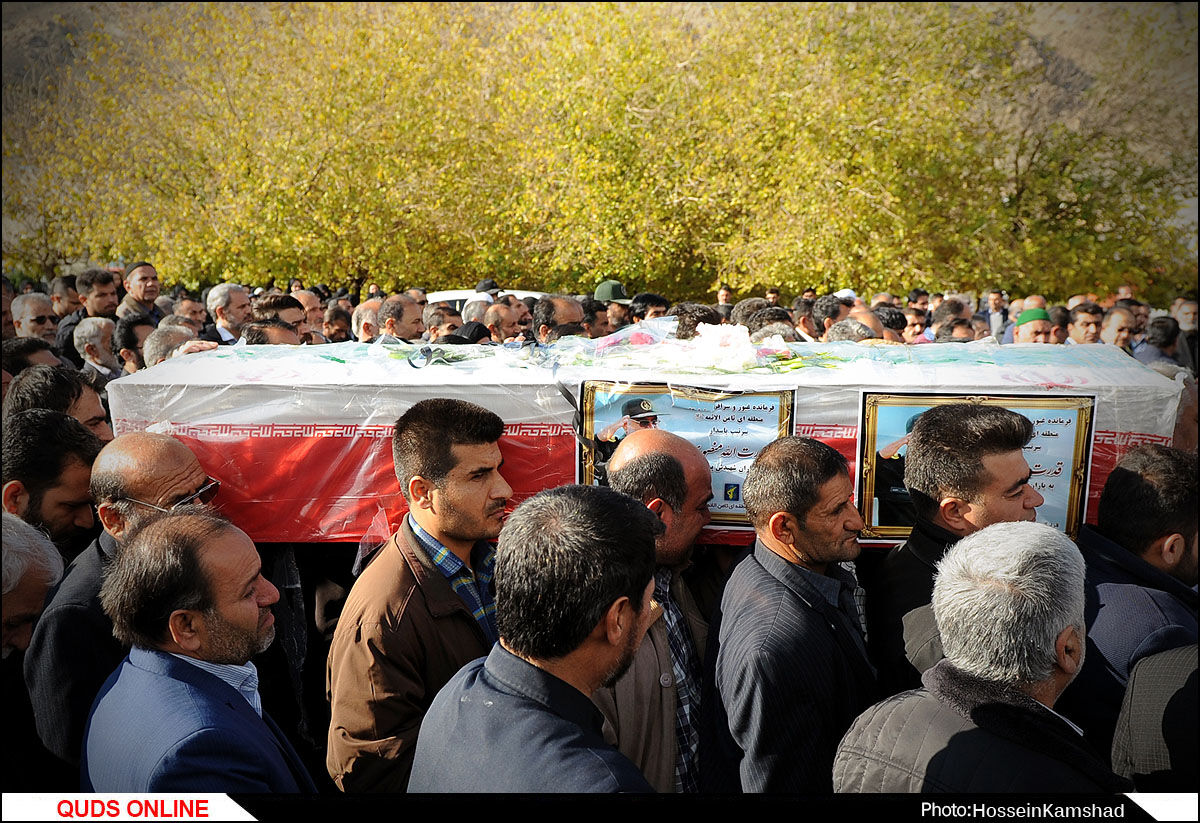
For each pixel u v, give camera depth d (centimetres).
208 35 823
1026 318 527
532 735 133
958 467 192
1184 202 1076
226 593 159
